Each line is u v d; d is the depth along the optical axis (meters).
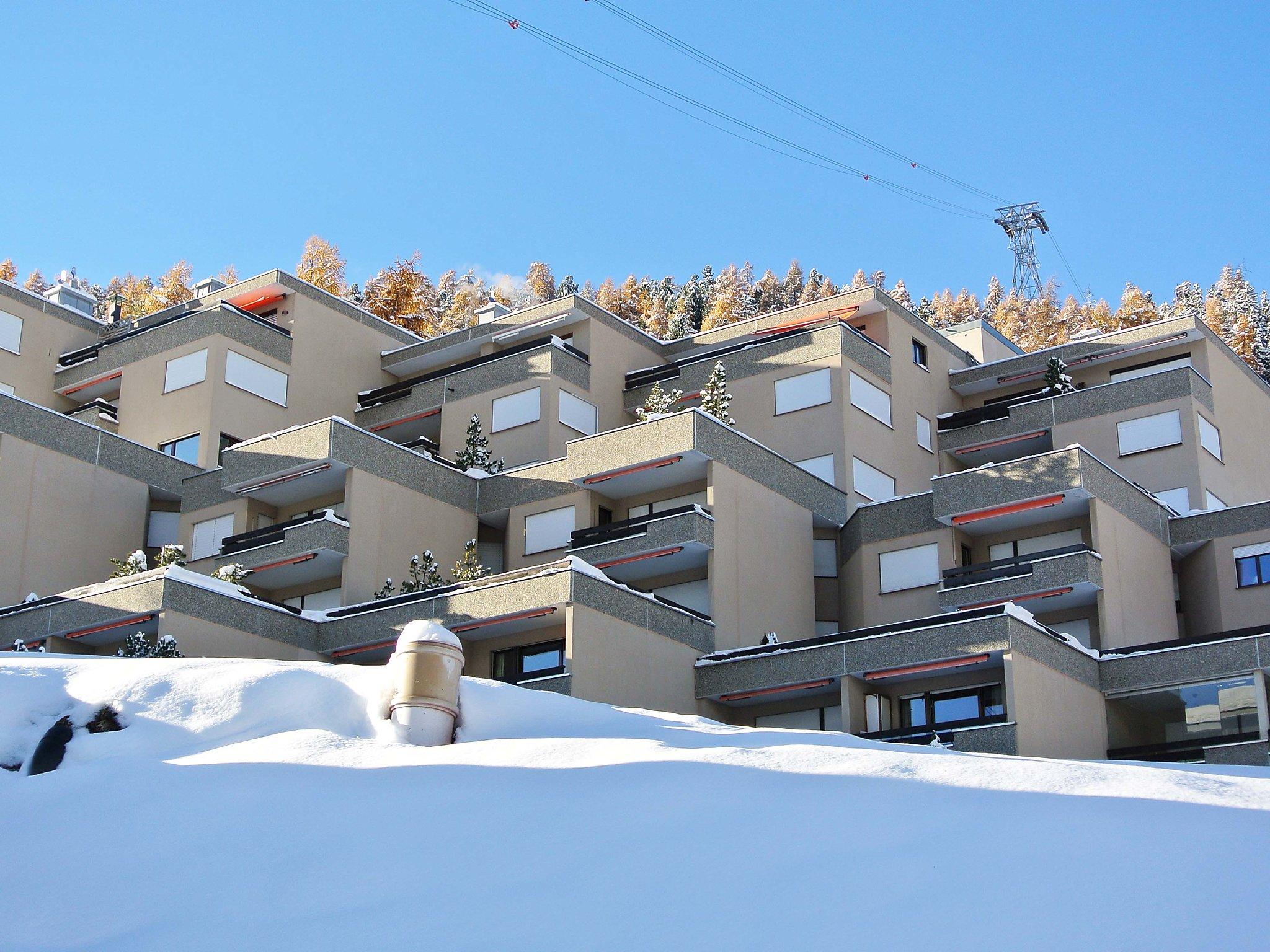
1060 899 11.70
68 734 19.52
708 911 12.28
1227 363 52.66
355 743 18.67
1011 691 34.62
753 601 41.81
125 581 38.25
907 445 50.59
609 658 36.75
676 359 55.09
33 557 44.31
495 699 21.05
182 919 13.54
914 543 43.50
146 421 51.22
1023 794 14.38
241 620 38.72
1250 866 11.89
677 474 42.59
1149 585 42.03
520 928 12.38
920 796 14.49
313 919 13.15
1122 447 49.03
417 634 20.19
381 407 53.94
